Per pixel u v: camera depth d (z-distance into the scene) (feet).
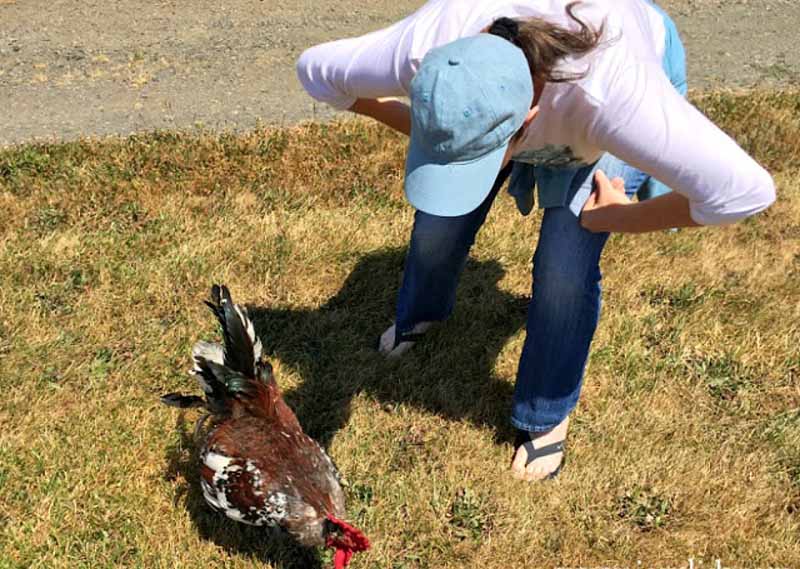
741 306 10.43
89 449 8.57
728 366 9.78
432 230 8.73
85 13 16.55
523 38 6.22
